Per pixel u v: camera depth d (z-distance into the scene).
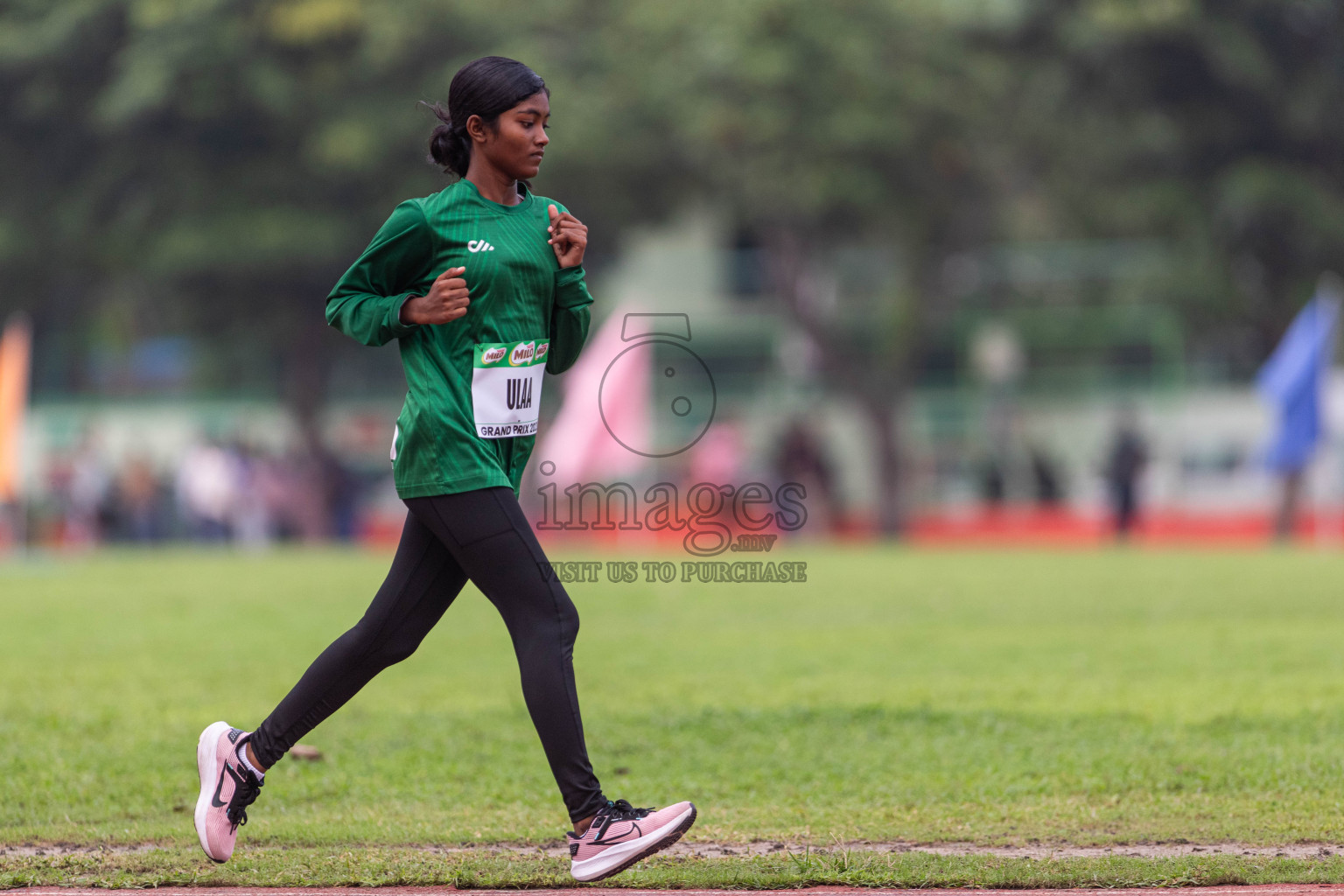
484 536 14.47
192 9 93.44
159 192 100.75
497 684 28.80
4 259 100.31
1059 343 110.31
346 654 15.12
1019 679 28.44
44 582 55.22
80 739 23.30
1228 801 18.41
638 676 29.47
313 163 97.25
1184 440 105.94
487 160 14.78
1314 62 95.62
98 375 117.00
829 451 111.50
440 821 18.14
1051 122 102.12
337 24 95.44
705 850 16.77
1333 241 93.94
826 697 26.52
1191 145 98.06
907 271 109.19
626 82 97.75
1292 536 93.38
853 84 91.69
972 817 17.94
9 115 100.62
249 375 114.75
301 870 15.70
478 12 99.12
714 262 126.44
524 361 14.80
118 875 15.52
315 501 107.50
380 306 14.44
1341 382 98.69
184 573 59.91
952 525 108.88
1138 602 42.78
